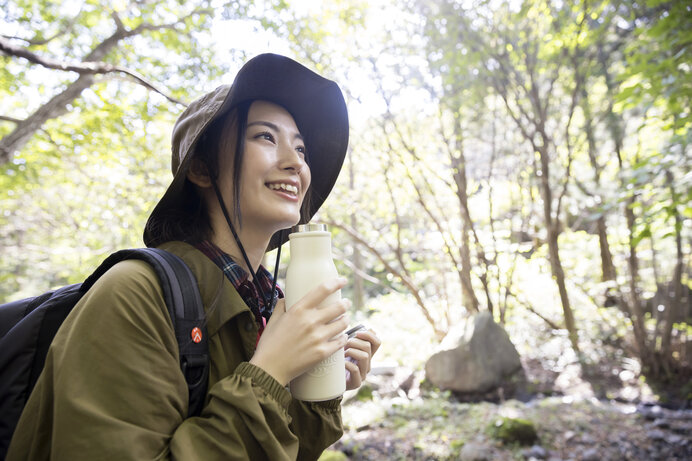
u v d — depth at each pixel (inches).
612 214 257.0
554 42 231.0
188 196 41.2
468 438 167.5
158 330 28.4
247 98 39.6
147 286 29.3
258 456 26.9
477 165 325.1
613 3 211.8
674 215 128.3
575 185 277.3
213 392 27.6
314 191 52.5
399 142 297.4
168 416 26.7
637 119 249.8
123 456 23.4
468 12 241.0
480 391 226.1
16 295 386.3
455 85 259.9
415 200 299.7
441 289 354.3
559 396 222.5
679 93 124.4
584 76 249.1
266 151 37.9
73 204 320.2
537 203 322.7
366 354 40.6
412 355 287.9
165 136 252.8
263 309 40.3
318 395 32.1
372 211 353.7
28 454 26.3
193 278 32.8
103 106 207.8
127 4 202.7
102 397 24.9
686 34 118.2
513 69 253.9
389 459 158.7
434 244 314.8
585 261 301.7
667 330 230.4
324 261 33.9
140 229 287.1
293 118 44.1
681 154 122.3
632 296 240.1
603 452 155.9
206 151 39.3
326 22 242.1
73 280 299.4
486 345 236.4
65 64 133.0
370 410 203.5
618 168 243.9
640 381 229.1
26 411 26.8
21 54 125.3
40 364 32.0
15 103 245.9
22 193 308.5
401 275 303.0
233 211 38.4
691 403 204.1
